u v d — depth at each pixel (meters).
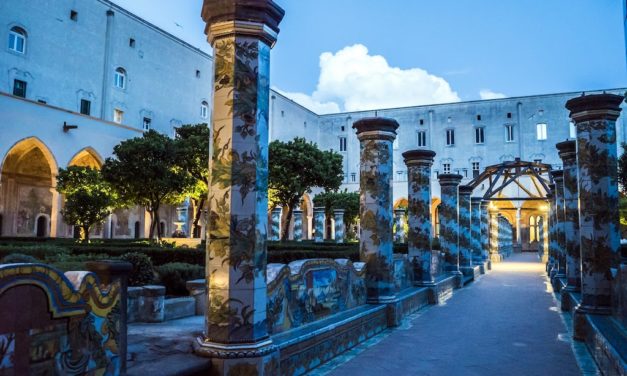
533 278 22.42
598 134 9.15
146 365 4.93
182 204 34.62
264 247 5.68
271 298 6.43
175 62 42.53
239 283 5.41
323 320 8.05
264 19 5.67
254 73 5.67
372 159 10.73
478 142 55.69
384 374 6.74
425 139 57.59
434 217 56.09
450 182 18.97
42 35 31.73
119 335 4.12
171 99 41.91
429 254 14.34
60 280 3.52
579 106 9.29
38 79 31.34
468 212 21.75
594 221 9.10
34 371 3.30
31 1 31.08
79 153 30.55
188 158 25.41
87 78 34.66
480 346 8.57
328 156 28.41
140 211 39.84
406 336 9.40
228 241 5.45
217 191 5.56
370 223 10.62
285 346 6.06
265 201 5.74
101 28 35.91
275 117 52.56
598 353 7.24
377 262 10.49
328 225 54.41
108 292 4.01
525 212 54.09
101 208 23.67
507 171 23.14
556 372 7.01
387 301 10.41
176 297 9.08
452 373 6.87
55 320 3.48
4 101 26.09
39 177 34.56
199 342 5.48
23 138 27.03
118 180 22.31
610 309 8.83
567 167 12.79
